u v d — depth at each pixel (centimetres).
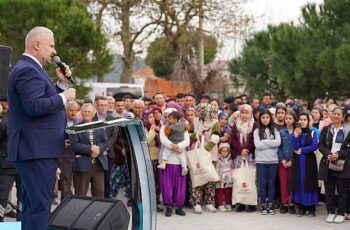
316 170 879
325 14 1714
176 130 884
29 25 1483
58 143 450
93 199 523
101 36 1584
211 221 853
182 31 2470
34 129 443
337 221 841
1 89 632
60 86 479
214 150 931
